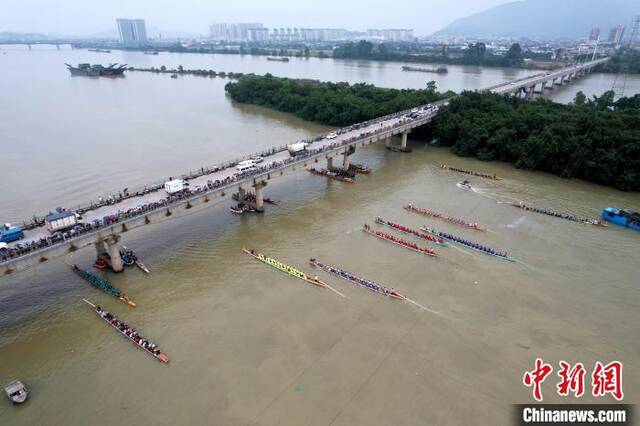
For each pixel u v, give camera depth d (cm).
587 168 10431
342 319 5672
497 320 5725
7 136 14100
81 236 6084
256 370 4847
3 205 9006
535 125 11844
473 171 11306
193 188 7994
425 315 5784
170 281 6444
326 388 4631
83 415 4344
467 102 13775
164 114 18238
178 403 4447
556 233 8025
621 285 6506
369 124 13138
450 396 4578
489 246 7525
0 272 5381
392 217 8606
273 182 10512
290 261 7012
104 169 11188
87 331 5450
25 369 4888
